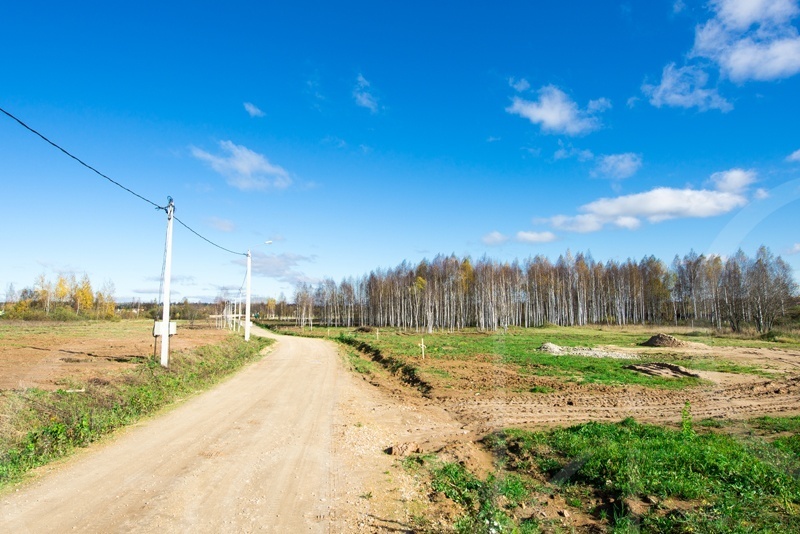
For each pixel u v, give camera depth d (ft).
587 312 248.32
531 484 25.21
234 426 34.78
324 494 22.44
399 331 203.92
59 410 31.78
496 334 170.60
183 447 29.01
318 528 18.80
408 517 20.38
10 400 31.19
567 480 25.20
